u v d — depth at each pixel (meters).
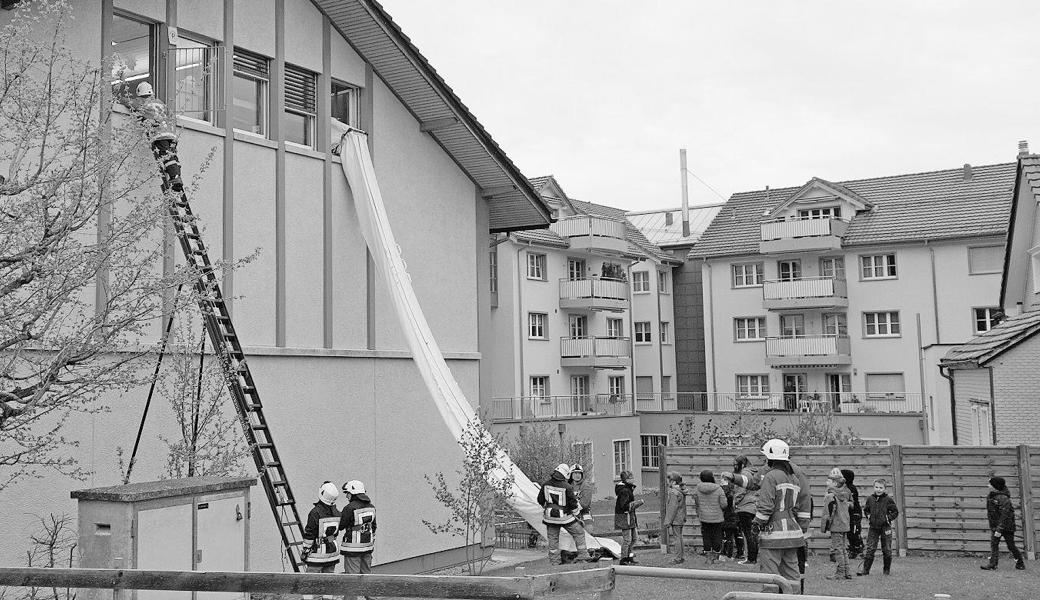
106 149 10.02
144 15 14.78
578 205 57.28
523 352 43.78
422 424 19.47
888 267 47.78
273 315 16.59
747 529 16.78
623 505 17.16
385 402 18.69
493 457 17.41
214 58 16.03
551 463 35.25
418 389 19.47
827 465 18.97
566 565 17.42
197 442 13.95
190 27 15.48
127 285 9.94
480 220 21.83
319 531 12.34
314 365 17.27
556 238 46.31
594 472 42.78
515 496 18.06
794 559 12.06
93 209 9.61
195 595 9.91
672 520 17.61
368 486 18.14
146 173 13.25
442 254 20.56
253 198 16.42
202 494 10.21
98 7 13.91
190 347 12.95
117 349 11.48
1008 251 26.97
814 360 47.84
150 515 9.59
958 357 25.27
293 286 17.05
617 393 50.25
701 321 54.44
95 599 9.47
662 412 48.16
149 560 9.54
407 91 19.52
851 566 17.12
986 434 23.44
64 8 11.30
